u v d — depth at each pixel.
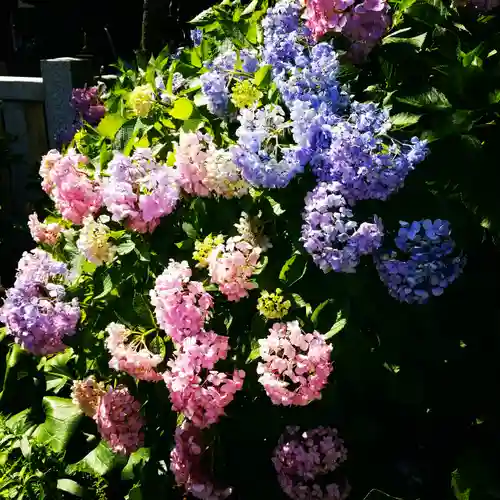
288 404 1.16
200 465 1.29
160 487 1.41
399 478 1.27
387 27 1.25
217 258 1.22
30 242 2.43
